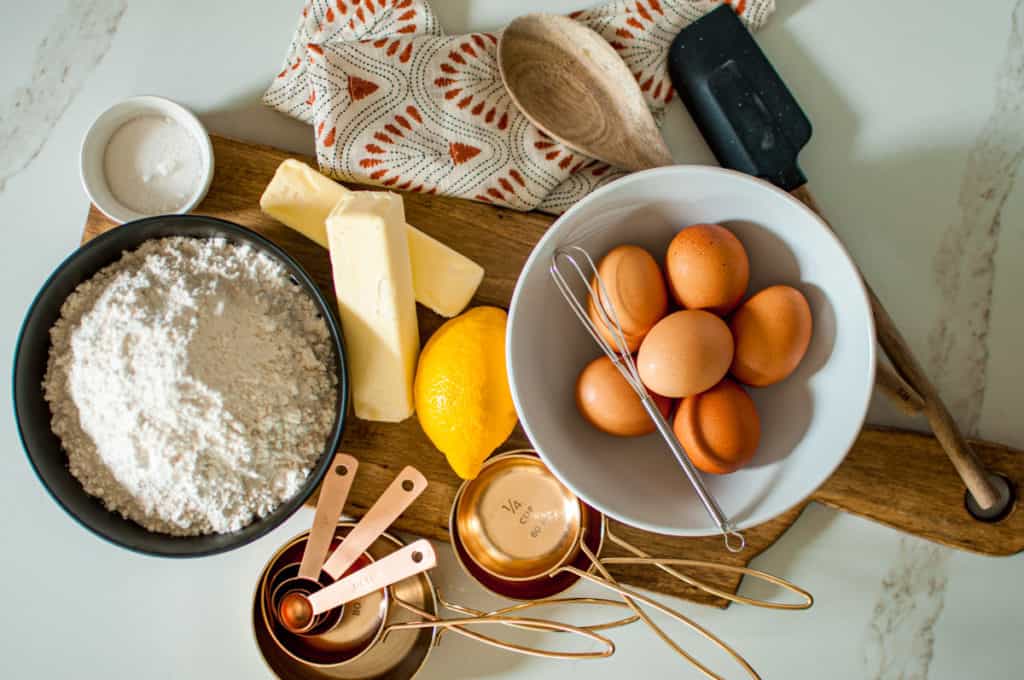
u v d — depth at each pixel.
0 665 0.61
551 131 0.57
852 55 0.60
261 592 0.55
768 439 0.52
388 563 0.54
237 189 0.58
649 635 0.60
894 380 0.55
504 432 0.55
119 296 0.53
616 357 0.52
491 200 0.58
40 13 0.62
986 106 0.60
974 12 0.60
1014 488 0.56
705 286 0.49
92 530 0.53
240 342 0.53
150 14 0.61
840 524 0.60
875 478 0.57
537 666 0.61
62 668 0.61
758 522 0.50
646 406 0.50
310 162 0.58
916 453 0.57
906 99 0.60
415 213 0.58
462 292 0.56
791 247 0.51
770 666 0.60
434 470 0.58
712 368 0.48
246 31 0.61
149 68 0.61
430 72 0.58
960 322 0.60
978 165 0.60
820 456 0.50
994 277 0.60
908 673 0.60
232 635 0.61
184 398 0.52
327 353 0.56
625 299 0.50
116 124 0.57
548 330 0.53
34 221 0.62
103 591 0.61
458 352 0.54
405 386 0.56
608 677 0.61
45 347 0.54
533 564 0.58
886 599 0.60
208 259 0.54
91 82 0.62
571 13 0.59
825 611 0.60
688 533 0.50
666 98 0.59
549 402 0.52
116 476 0.54
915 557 0.60
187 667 0.61
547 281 0.52
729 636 0.60
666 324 0.49
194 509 0.54
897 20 0.60
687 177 0.49
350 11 0.59
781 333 0.49
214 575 0.61
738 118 0.56
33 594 0.61
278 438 0.54
